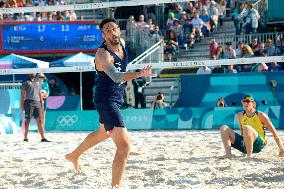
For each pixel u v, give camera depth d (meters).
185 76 42.69
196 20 50.28
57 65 43.88
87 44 50.78
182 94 42.81
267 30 52.41
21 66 43.38
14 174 17.27
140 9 56.53
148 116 41.72
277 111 39.62
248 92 41.44
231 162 18.42
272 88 40.97
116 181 12.68
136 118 41.88
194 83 42.53
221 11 52.72
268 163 17.91
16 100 41.56
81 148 15.72
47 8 40.03
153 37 50.38
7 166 19.56
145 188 13.11
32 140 33.00
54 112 43.22
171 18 51.34
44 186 14.34
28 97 31.61
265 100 41.06
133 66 39.91
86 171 16.91
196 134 34.12
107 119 12.81
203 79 42.31
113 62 12.76
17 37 50.72
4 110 40.72
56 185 14.51
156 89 47.34
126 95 45.22
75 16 53.38
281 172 15.45
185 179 14.58
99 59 12.62
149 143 27.86
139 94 45.31
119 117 12.79
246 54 45.31
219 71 45.94
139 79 46.91
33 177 16.38
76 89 51.88
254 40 46.12
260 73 41.22
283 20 50.81
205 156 20.97
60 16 51.91
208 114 40.66
